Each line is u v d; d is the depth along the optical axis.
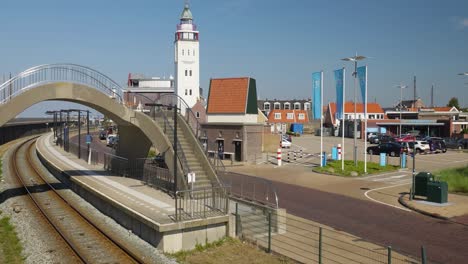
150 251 14.64
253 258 13.91
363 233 16.19
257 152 41.50
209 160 21.66
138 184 23.81
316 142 68.50
